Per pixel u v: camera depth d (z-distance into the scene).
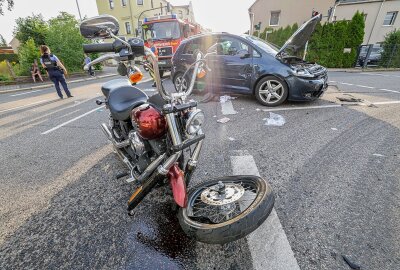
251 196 1.87
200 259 1.66
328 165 2.76
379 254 1.62
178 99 1.73
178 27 10.55
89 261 1.70
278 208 2.10
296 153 3.08
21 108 6.70
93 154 3.41
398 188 2.30
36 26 17.86
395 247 1.67
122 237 1.90
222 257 1.66
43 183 2.75
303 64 5.20
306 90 4.79
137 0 31.77
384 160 2.81
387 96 5.89
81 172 2.94
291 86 4.82
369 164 2.74
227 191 1.77
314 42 16.20
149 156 2.03
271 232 1.84
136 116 1.79
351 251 1.65
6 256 1.79
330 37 15.70
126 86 2.52
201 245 1.78
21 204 2.39
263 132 3.81
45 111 6.16
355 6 20.66
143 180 1.88
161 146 1.84
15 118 5.64
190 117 1.60
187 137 1.68
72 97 7.93
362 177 2.50
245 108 5.15
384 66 15.02
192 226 1.58
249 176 1.98
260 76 5.07
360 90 6.80
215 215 1.78
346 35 15.47
